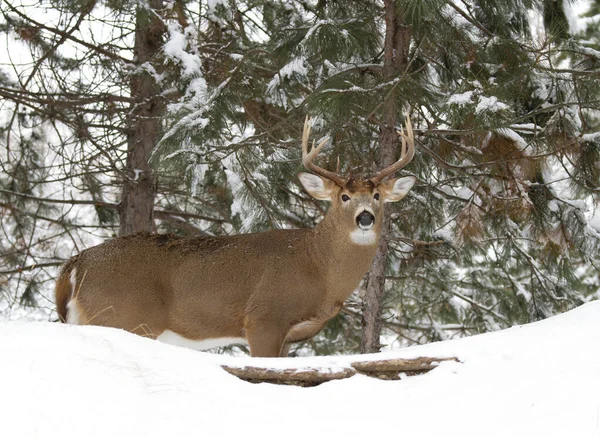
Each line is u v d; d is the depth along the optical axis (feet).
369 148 43.75
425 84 40.47
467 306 60.29
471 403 21.70
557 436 19.58
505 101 36.88
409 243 46.60
